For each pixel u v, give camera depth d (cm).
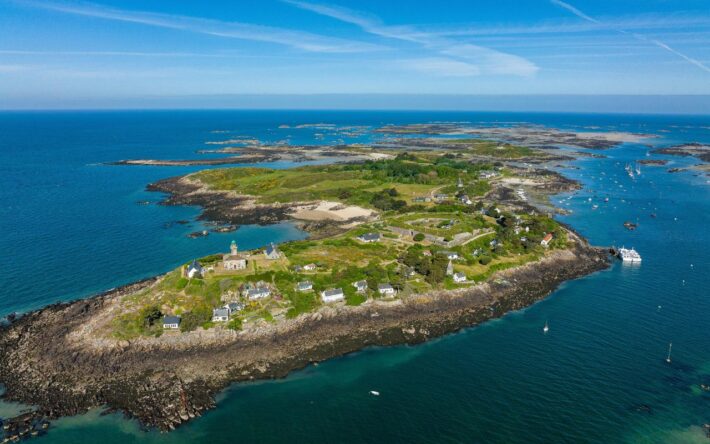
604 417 8344
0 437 7800
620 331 11350
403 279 13162
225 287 11944
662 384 9250
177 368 9669
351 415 8462
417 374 9712
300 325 11162
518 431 8019
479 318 12100
